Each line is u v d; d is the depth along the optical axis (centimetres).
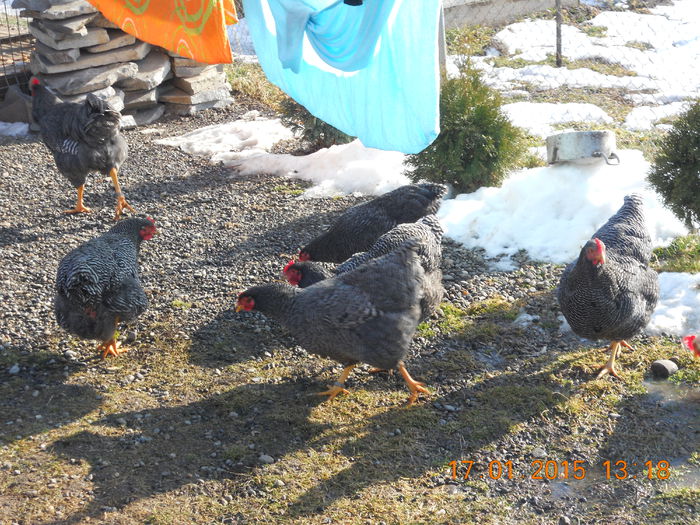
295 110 465
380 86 344
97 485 312
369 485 312
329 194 436
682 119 371
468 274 382
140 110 516
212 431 327
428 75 336
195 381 343
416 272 329
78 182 422
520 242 395
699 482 311
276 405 335
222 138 491
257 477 314
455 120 412
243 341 358
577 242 388
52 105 416
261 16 357
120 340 359
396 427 328
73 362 350
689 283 365
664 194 373
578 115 477
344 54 338
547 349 351
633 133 459
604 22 574
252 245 404
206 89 522
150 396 338
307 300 326
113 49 497
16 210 430
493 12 574
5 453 319
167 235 412
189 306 372
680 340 350
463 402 334
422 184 375
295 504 308
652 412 329
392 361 329
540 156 441
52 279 386
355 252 372
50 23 483
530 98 496
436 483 313
